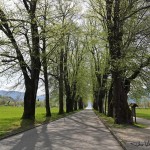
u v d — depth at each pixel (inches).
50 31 1200.2
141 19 1192.8
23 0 1194.6
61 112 2209.6
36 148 596.7
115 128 1018.7
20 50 1145.4
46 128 1069.8
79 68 2723.9
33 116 1326.3
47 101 1790.1
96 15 1385.3
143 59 1175.0
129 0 1103.0
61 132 930.1
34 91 1325.0
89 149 590.2
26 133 893.8
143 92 1509.6
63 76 2326.5
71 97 2871.6
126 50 1138.0
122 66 1069.1
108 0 1162.0
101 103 2642.7
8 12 1039.0
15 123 1175.6
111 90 1786.4
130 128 1023.0
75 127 1120.2
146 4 1144.8
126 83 1269.7
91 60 2492.6
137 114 2432.3
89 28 1740.9
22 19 1061.8
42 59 1325.0
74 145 644.1
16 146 622.8
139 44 1200.2
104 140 738.8
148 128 1039.6
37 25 1147.9
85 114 2426.2
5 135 800.3
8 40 1059.3
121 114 1206.3
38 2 1202.0
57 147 612.4
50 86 2346.2
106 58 1392.7
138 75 1328.7
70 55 2620.6
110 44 1152.8
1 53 1105.4
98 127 1126.4
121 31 1149.1
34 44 1193.4
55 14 1261.1
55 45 1408.7
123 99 1211.9
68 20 1588.3
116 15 1123.3
